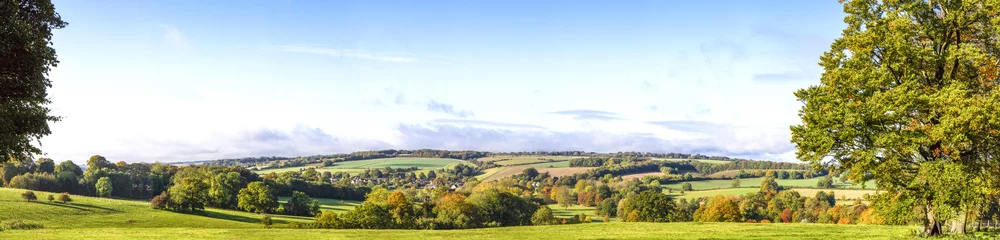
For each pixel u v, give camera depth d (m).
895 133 26.25
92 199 103.88
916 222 33.09
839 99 27.75
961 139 24.75
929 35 28.16
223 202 115.19
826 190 139.88
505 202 113.75
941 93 24.95
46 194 102.94
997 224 37.53
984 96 25.20
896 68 27.16
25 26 22.39
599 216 133.75
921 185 27.12
